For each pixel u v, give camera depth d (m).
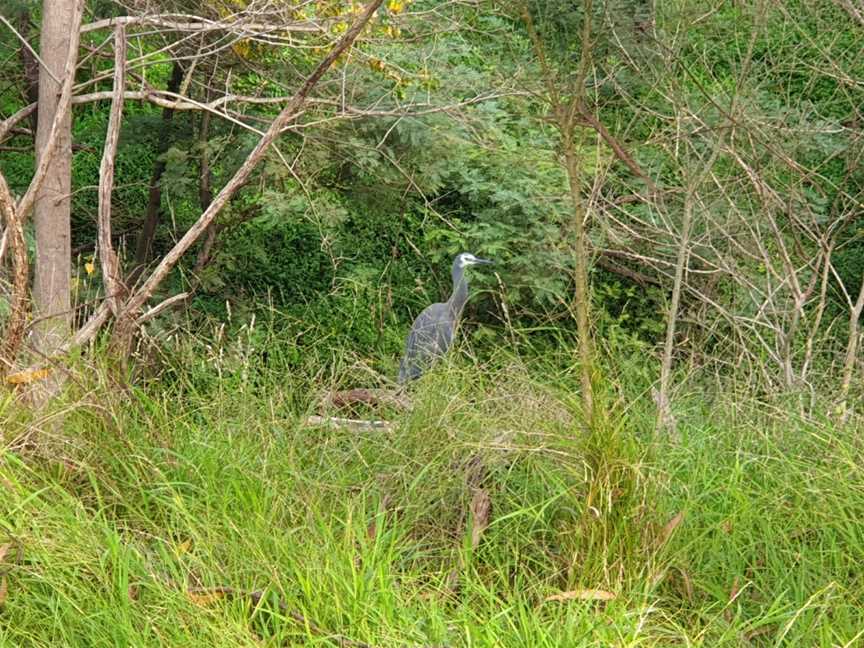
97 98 8.24
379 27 10.53
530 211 13.73
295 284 16.16
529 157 14.20
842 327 11.91
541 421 6.61
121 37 7.98
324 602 5.18
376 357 11.24
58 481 6.16
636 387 7.93
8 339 6.70
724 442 7.26
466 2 10.66
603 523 5.75
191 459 6.49
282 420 7.08
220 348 7.84
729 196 10.55
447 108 10.29
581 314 6.11
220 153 13.68
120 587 5.07
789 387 8.38
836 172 13.74
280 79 12.65
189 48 11.51
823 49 9.95
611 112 11.65
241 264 16.02
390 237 16.58
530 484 6.55
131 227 15.98
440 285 15.77
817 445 6.91
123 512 6.23
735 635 5.35
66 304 8.04
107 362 6.95
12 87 13.55
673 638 5.43
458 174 15.11
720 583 6.05
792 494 6.49
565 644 4.91
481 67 13.91
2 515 5.35
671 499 6.37
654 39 9.12
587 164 12.40
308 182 12.80
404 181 13.70
